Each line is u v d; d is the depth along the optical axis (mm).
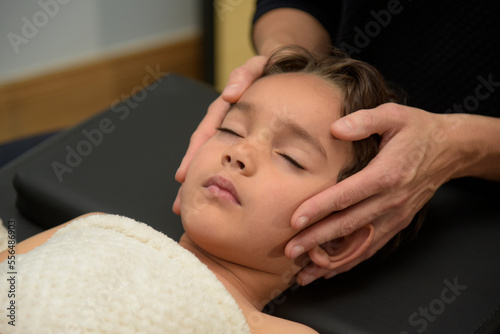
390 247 1014
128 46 2342
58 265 787
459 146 981
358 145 928
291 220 870
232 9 2279
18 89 2184
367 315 927
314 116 910
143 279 791
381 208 906
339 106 936
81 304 754
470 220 1092
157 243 875
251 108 927
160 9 2328
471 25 1075
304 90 938
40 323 737
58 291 760
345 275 992
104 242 840
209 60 2445
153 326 756
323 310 940
